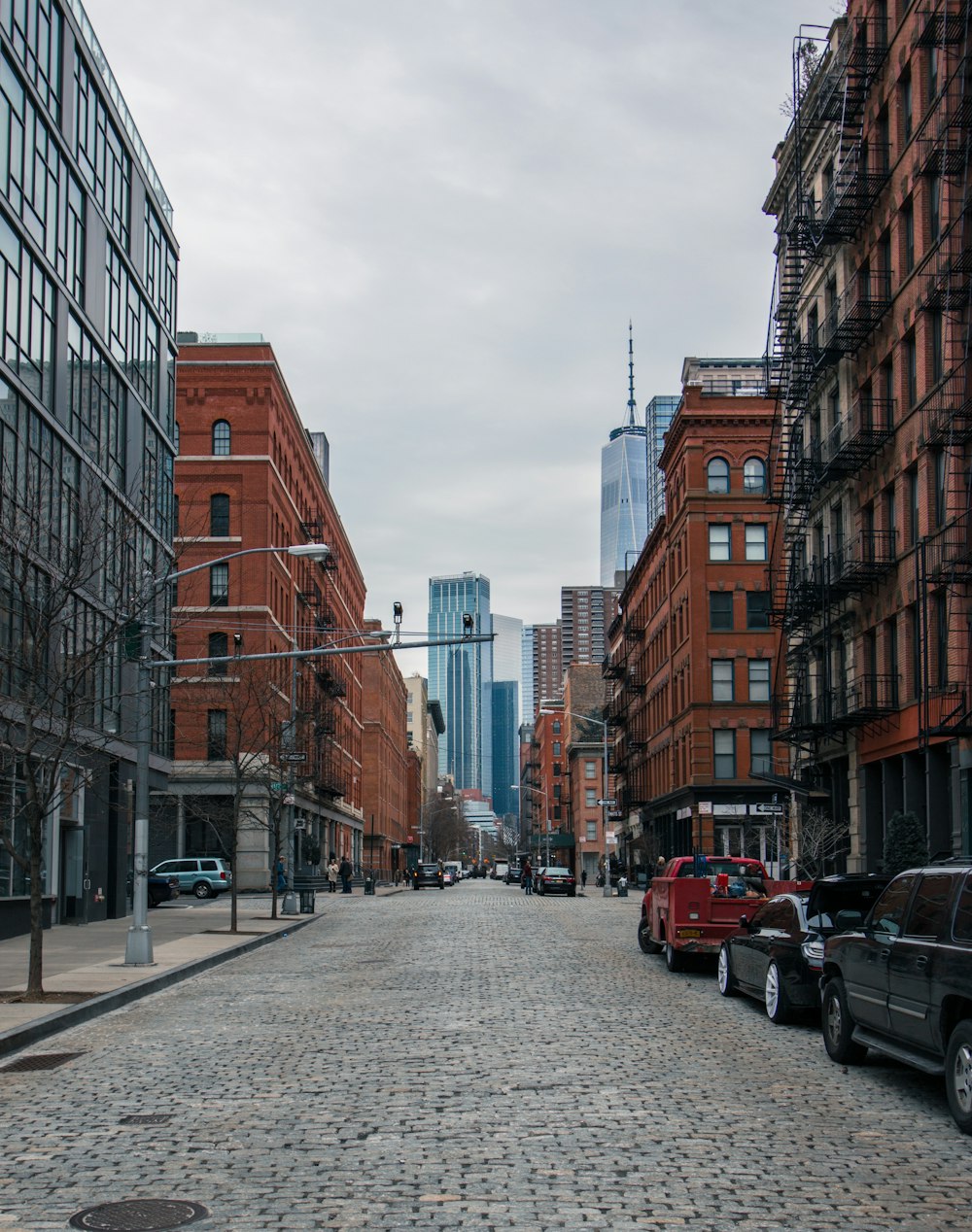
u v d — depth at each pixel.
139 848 23.14
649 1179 8.07
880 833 34.03
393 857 134.50
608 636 102.25
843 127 34.50
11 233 27.86
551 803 143.75
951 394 27.05
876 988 11.58
